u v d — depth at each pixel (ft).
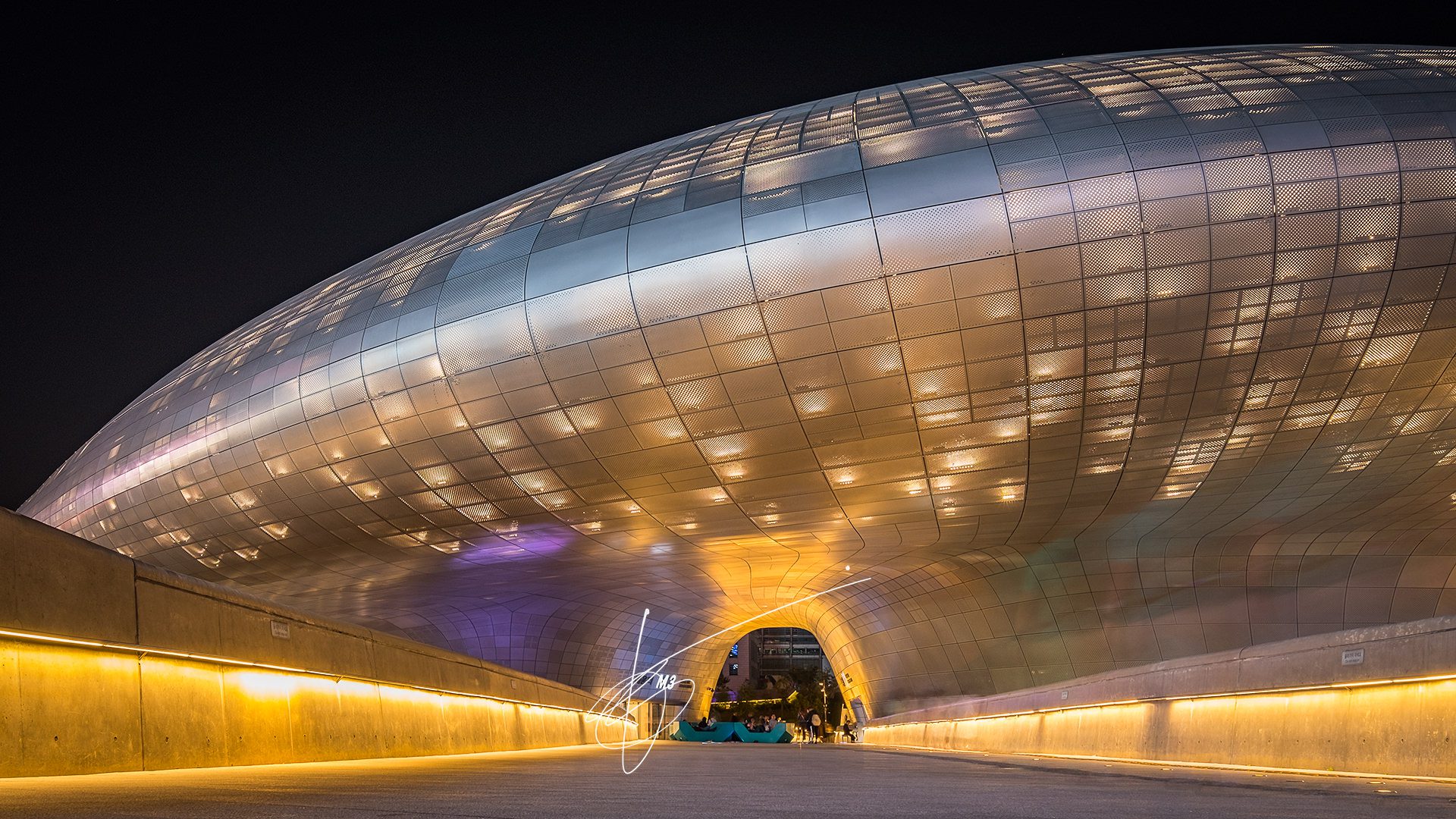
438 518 100.42
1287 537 105.40
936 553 113.09
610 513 96.12
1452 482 91.50
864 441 80.89
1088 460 84.17
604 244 79.05
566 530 102.01
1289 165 68.59
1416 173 68.28
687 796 19.07
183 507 115.03
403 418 89.97
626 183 84.64
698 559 116.57
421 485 95.09
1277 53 79.87
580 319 79.00
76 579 23.25
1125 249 69.31
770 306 73.61
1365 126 69.41
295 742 35.06
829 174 74.08
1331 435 81.71
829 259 72.02
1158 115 71.61
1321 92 71.72
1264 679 34.76
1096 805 17.85
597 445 84.64
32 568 21.71
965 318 71.51
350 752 39.68
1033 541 106.01
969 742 96.37
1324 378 75.10
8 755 20.57
